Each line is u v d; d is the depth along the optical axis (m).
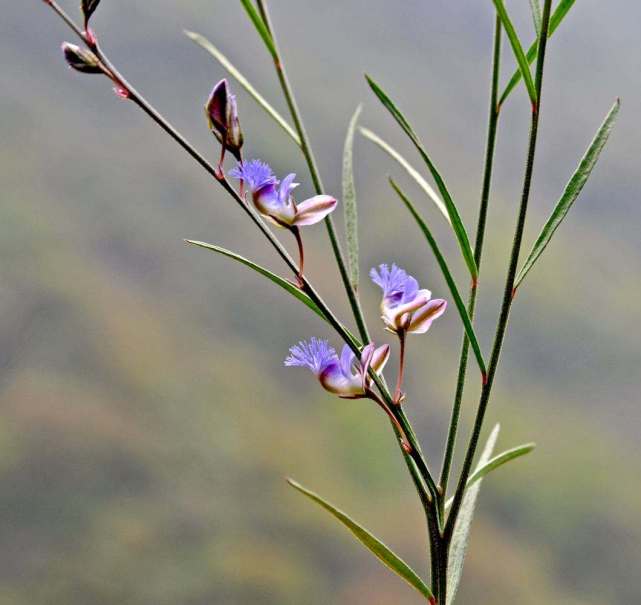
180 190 0.97
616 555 0.76
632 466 0.81
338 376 0.20
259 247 0.93
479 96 1.08
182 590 0.67
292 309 0.89
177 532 0.71
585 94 0.95
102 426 0.77
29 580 0.67
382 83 1.05
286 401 0.83
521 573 0.74
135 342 0.84
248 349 0.86
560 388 0.87
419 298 0.20
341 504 0.75
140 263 0.91
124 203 0.94
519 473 0.80
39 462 0.73
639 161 1.02
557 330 0.91
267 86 1.00
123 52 1.05
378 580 0.70
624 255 0.98
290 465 0.77
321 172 0.89
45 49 1.05
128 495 0.73
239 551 0.71
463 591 0.73
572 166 0.89
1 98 0.98
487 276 0.85
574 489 0.79
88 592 0.66
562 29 0.99
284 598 0.67
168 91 1.04
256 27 0.21
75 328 0.83
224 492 0.75
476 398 0.80
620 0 1.06
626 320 0.93
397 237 0.83
